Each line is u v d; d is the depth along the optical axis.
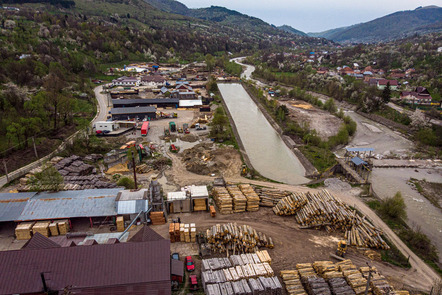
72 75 149.00
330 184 62.38
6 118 74.62
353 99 148.62
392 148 92.06
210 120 108.19
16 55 143.12
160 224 45.16
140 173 64.12
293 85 188.75
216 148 81.25
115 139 85.38
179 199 48.19
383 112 124.69
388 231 46.69
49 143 73.44
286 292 33.06
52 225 40.84
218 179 59.53
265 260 36.47
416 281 36.72
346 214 46.06
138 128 96.44
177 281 33.41
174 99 128.38
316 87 178.50
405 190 64.38
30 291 26.48
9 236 40.97
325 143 87.56
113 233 41.19
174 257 36.88
